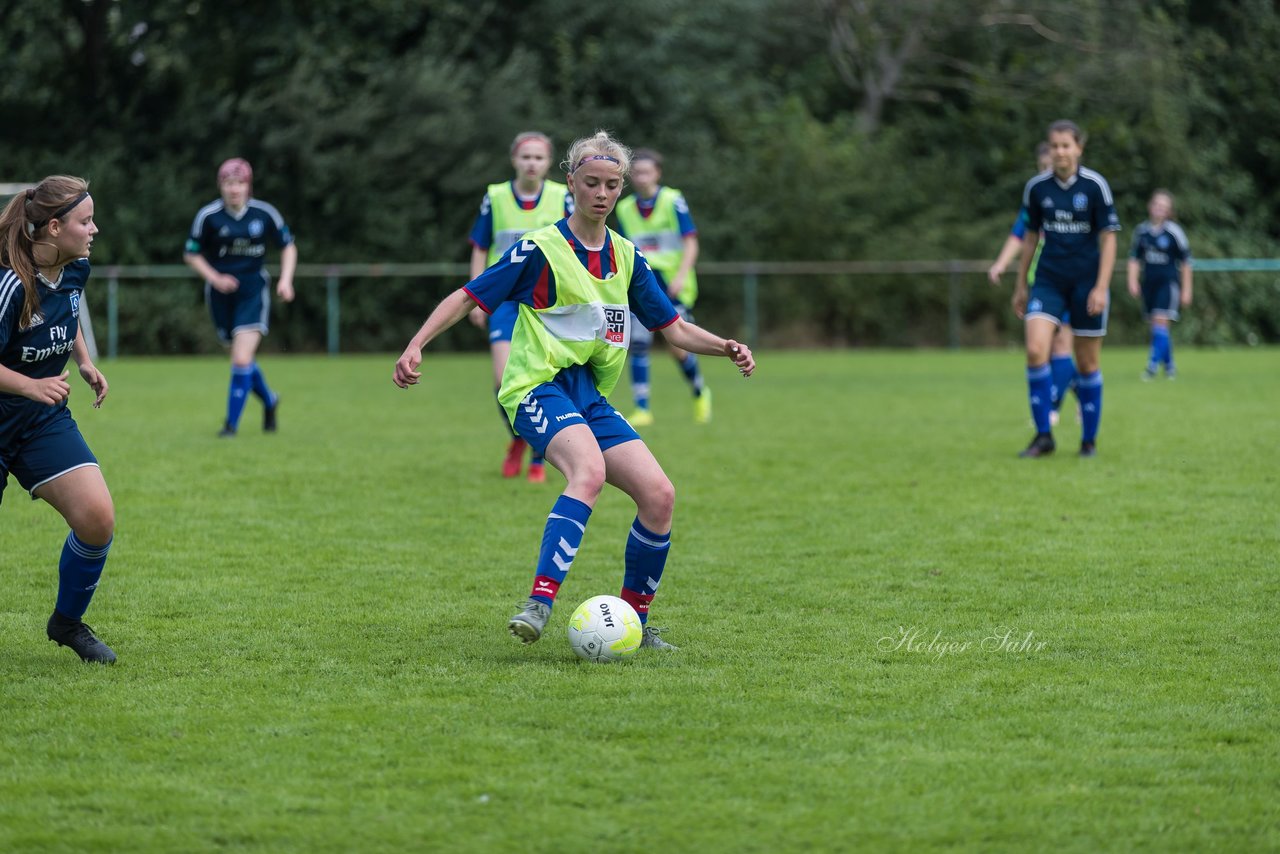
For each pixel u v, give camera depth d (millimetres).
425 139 62500
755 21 74500
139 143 63500
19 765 8930
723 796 8367
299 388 41656
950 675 11000
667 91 68875
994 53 73812
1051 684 10742
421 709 10070
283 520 18469
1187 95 73250
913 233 67750
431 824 7949
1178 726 9695
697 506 19578
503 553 16328
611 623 11414
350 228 63531
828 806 8211
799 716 9898
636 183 30719
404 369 11430
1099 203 23641
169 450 25672
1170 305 43969
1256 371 47500
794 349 64938
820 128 68500
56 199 10727
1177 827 7941
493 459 24844
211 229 27781
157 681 10859
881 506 19500
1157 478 21859
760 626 12703
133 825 7977
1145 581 14602
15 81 63125
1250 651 11766
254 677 10977
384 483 21797
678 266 30922
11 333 10742
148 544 16750
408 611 13367
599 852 7574
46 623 12812
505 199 22453
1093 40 71312
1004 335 66438
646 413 31172
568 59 66562
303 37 61719
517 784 8555
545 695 10430
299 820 8023
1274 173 75375
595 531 17828
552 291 11758
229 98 61594
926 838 7777
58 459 11047
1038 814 8117
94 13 62062
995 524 18016
